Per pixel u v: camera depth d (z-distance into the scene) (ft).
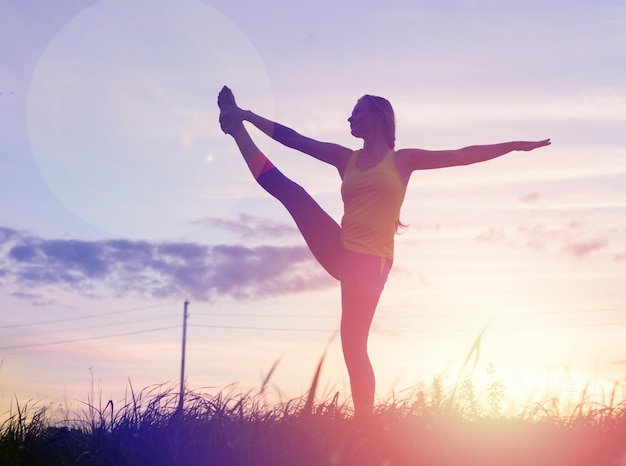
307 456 10.37
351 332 14.28
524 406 13.01
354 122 14.94
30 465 11.37
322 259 15.52
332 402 12.12
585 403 13.10
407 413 11.84
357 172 14.82
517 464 10.64
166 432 11.88
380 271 14.46
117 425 12.52
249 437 11.03
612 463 10.69
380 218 14.46
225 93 16.84
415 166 14.85
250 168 16.25
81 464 11.39
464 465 10.51
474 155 14.76
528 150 14.84
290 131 16.24
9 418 12.53
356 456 10.37
